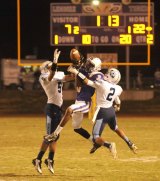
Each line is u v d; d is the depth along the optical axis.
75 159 24.61
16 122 43.22
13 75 84.69
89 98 20.77
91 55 55.12
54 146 20.66
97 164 23.31
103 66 54.91
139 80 76.44
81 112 20.59
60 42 54.88
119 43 55.03
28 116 49.78
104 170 21.94
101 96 20.55
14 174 21.17
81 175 20.91
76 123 21.12
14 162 23.91
